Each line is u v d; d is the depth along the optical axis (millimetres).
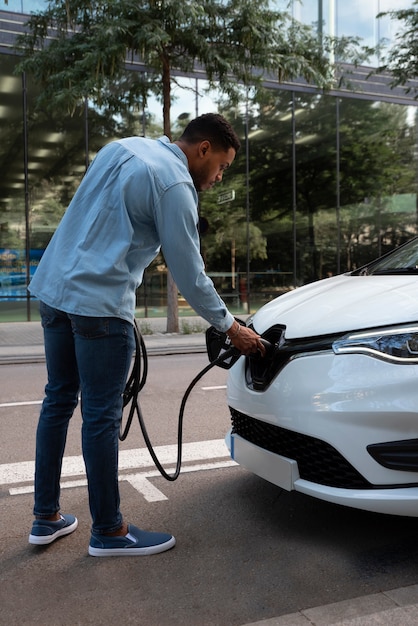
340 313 2641
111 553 2678
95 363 2537
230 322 2635
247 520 3072
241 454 3029
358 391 2414
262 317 3092
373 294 2752
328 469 2564
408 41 13445
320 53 11828
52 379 2791
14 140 15602
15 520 3129
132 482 3652
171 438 4633
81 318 2496
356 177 19359
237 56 11039
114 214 2484
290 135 18250
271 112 17859
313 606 2273
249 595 2357
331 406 2469
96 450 2598
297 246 18719
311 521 3041
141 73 12578
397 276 3092
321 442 2529
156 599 2334
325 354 2543
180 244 2473
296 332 2689
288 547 2766
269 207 18234
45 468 2793
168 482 3646
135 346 2889
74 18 11211
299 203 18625
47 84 11781
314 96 18422
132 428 4938
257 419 2834
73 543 2830
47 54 11234
